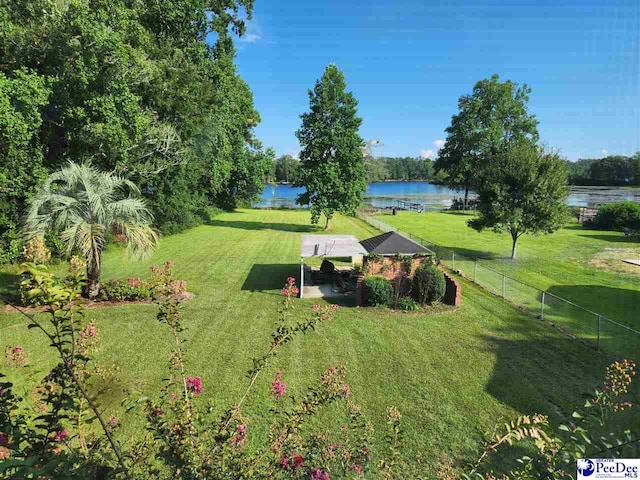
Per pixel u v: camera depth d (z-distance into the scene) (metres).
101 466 2.38
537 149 22.09
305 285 16.58
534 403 7.59
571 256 22.92
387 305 13.72
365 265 14.89
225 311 13.05
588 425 3.07
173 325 4.33
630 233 31.22
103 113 16.62
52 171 17.59
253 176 48.09
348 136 31.72
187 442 2.99
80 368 2.93
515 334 11.11
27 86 14.32
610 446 3.22
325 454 3.70
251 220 40.22
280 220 40.59
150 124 21.36
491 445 3.51
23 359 3.82
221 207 49.19
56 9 15.77
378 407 7.48
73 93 16.89
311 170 32.12
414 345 10.39
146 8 23.19
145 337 10.69
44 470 1.84
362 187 33.06
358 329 11.54
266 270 19.12
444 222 41.22
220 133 31.42
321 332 11.28
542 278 17.78
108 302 13.45
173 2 24.03
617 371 3.53
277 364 9.27
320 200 32.38
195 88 24.91
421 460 5.96
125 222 13.77
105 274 17.56
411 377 8.66
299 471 3.30
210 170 35.03
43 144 17.62
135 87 19.84
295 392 8.00
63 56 16.28
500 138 50.72
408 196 88.00
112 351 9.79
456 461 5.96
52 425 2.60
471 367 9.12
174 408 3.50
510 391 8.05
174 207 29.78
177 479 2.75
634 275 18.19
